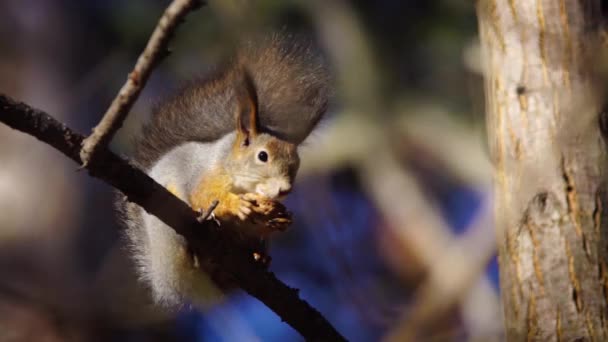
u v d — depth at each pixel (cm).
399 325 748
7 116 606
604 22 702
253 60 1016
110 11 1495
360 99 1527
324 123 1028
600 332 652
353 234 1527
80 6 1477
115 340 1275
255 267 776
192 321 1397
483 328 1072
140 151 1010
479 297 1105
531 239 677
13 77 1395
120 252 1315
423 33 1562
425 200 1495
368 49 1542
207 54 1451
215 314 964
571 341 654
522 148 690
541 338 663
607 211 672
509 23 712
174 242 914
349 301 1106
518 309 677
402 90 1549
